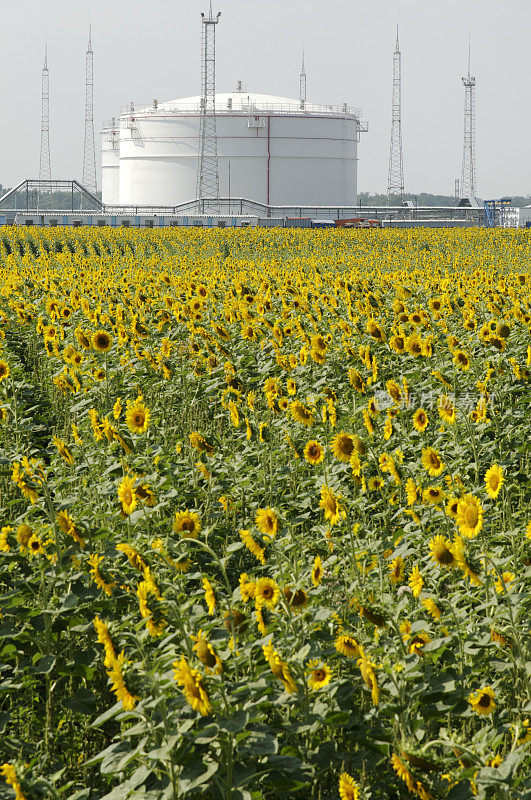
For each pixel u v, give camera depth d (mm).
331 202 180625
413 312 22156
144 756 5691
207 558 9883
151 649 7367
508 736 6484
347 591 8039
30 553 8594
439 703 6785
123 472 11086
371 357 16406
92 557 7715
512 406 14828
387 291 31453
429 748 6012
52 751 7051
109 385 17094
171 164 179375
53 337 19281
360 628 7656
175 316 22281
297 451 12773
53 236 81125
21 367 18703
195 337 19812
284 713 6633
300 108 182125
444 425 13117
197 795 5875
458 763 6176
